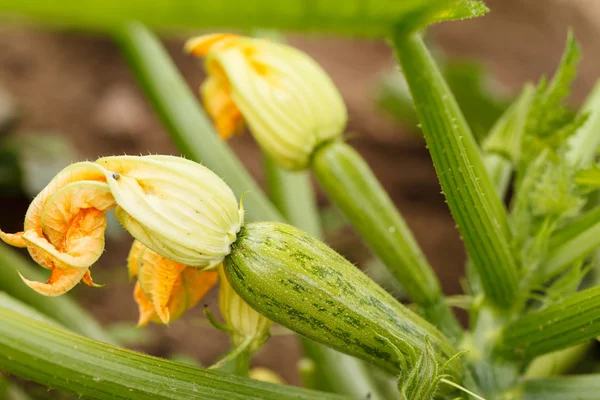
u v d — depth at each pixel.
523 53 2.23
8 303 0.94
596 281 1.15
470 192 0.90
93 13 0.81
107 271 1.39
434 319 0.96
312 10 0.86
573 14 2.48
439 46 2.17
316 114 0.96
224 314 0.89
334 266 0.86
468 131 0.90
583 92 2.11
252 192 1.05
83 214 0.84
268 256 0.86
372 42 2.10
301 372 1.08
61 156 1.46
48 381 0.83
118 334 1.18
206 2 0.83
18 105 1.62
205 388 0.85
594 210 0.94
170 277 0.87
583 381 0.93
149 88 1.08
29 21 0.81
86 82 1.71
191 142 1.07
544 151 0.94
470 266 0.97
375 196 0.96
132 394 0.84
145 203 0.84
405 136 1.75
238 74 0.96
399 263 0.96
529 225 0.94
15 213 1.46
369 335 0.86
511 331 0.92
